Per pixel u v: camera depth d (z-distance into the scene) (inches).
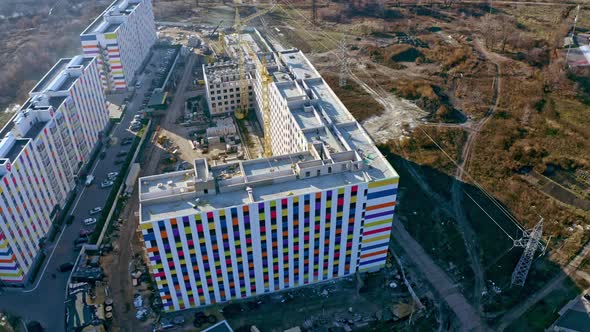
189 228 4503.0
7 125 6023.6
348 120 6008.9
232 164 5108.3
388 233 5329.7
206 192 4712.1
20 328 5029.5
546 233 6195.9
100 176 7332.7
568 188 6958.7
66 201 6702.8
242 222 4621.1
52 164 6254.9
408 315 5103.3
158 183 4881.9
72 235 6225.4
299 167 4916.3
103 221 6259.8
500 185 7027.6
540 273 5644.7
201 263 4810.5
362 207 4955.7
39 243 5831.7
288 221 4773.6
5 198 5098.4
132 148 7795.3
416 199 6796.3
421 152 7770.7
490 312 5196.9
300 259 5157.5
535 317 5132.9
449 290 5452.8
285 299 5290.4
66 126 6712.6
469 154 7711.6
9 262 5206.7
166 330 4958.2
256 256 4953.3
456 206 6658.5
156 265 4675.2
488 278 5605.3
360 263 5502.0
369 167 5093.5
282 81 7244.1
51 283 5561.0
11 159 5378.9
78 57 7775.6
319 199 4709.6
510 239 6107.3
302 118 6092.5
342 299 5305.1
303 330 4953.3
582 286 5457.7
